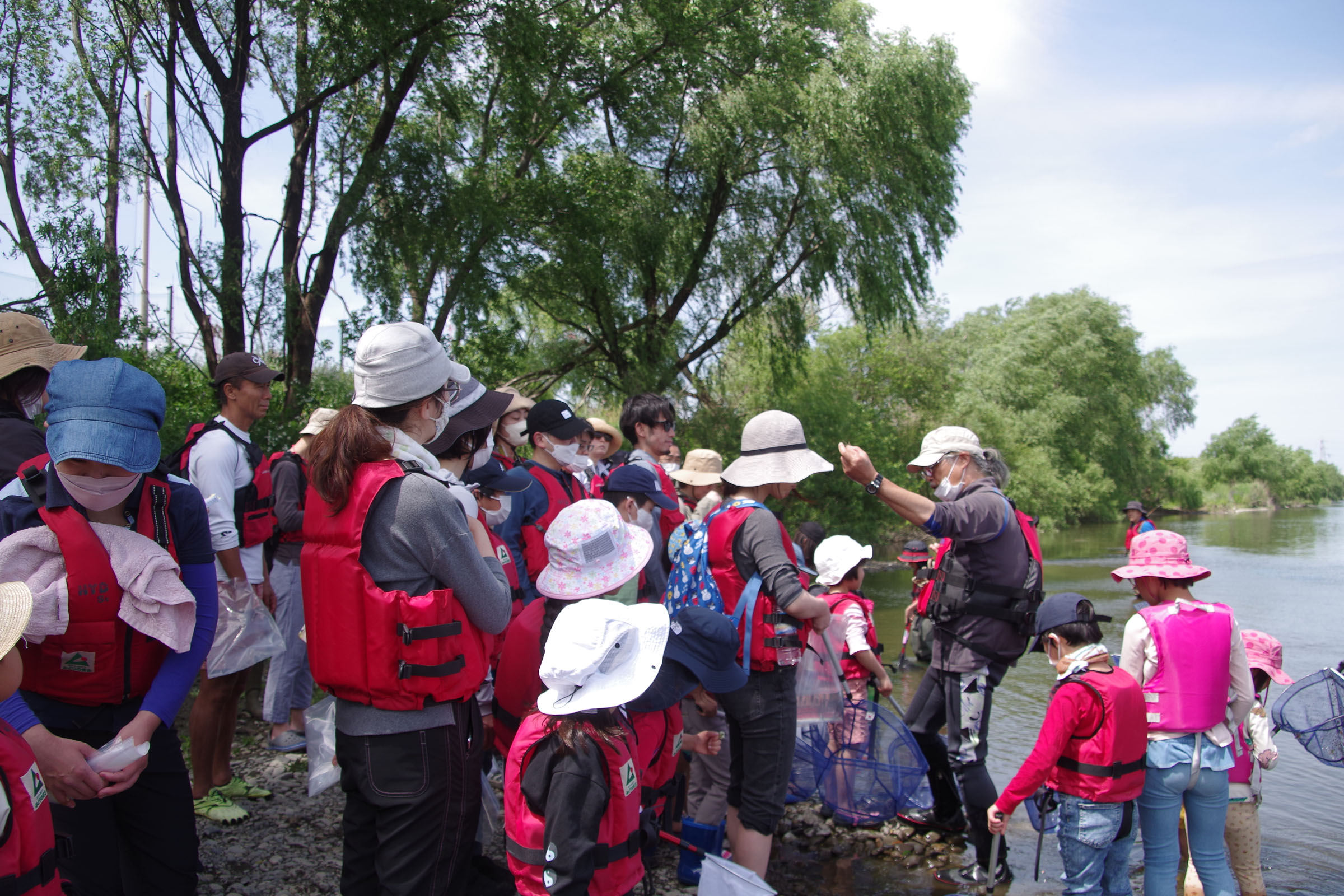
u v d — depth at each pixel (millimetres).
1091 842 3521
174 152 10695
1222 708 3650
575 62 15102
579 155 16125
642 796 2977
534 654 3096
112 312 8930
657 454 5098
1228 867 3740
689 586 3590
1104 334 45250
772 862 4383
